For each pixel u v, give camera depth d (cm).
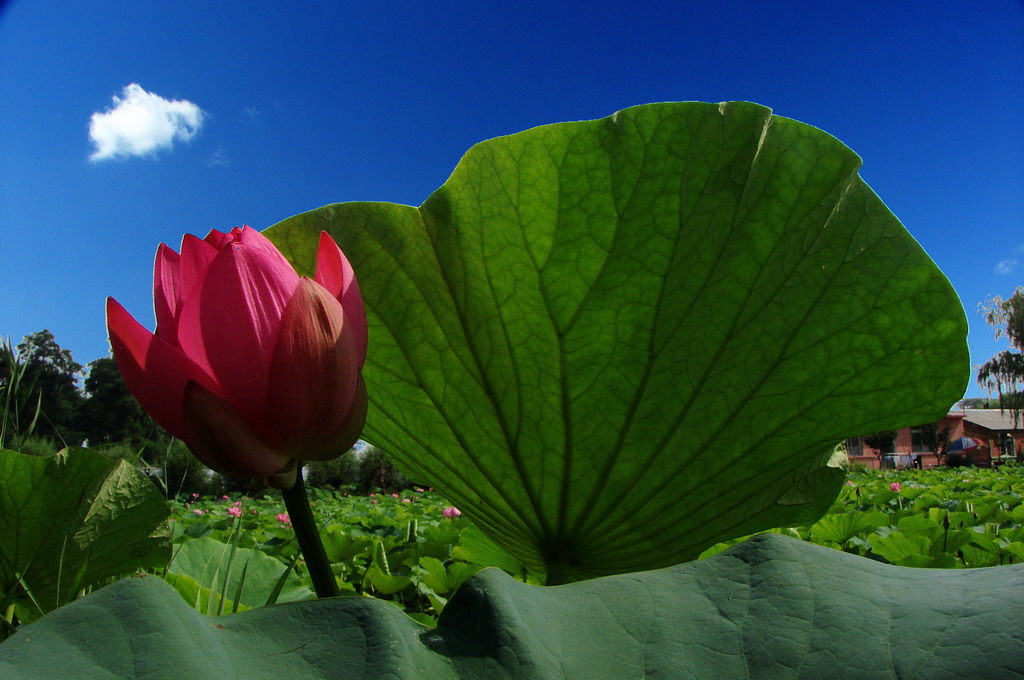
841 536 121
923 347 45
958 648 25
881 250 44
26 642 23
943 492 233
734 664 26
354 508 311
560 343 48
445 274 49
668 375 47
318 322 30
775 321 46
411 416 51
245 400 31
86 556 49
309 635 26
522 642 27
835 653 26
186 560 69
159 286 34
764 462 48
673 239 46
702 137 46
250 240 35
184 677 23
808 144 45
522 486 52
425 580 100
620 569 54
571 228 47
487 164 48
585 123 47
